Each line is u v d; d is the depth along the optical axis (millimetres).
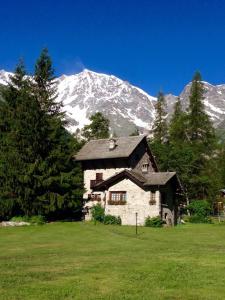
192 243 31609
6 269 19250
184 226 50031
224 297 14453
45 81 56719
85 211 54781
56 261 21906
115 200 54250
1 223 45000
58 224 46312
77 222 49500
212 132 83312
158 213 51156
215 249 27625
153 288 15531
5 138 48844
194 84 85250
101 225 47812
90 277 17266
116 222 51500
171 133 85188
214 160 82625
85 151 61500
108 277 17266
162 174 53750
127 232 40156
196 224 54156
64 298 14008
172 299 14094
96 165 60000
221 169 89812
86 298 14023
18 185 46969
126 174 53812
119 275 17656
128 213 53094
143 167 59344
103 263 20859
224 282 16609
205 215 59062
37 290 14953
